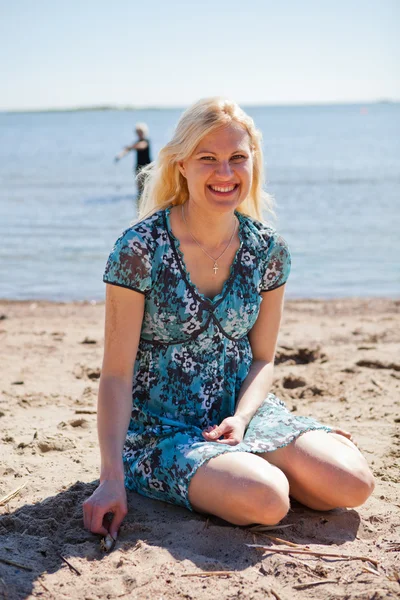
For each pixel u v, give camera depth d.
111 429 2.85
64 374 5.19
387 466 3.45
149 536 2.74
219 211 2.90
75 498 3.04
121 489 2.77
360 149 43.75
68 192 20.88
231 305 3.00
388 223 15.06
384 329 6.89
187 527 2.76
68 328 7.07
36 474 3.32
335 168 29.44
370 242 12.99
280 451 2.94
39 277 10.28
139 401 3.07
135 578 2.42
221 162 2.86
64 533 2.76
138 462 3.01
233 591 2.36
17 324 7.30
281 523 2.87
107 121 188.50
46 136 80.81
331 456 2.88
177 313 2.93
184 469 2.82
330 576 2.47
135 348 2.95
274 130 86.44
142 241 2.89
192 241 2.98
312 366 5.41
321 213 16.69
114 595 2.35
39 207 17.62
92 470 3.38
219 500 2.74
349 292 9.48
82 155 41.34
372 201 18.73
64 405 4.45
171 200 3.08
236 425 2.93
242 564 2.54
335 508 3.01
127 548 2.64
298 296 9.27
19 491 3.12
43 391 4.74
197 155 2.87
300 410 4.39
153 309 2.94
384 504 3.06
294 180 24.56
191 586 2.38
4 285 9.78
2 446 3.70
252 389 3.11
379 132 74.88
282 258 3.18
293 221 15.51
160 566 2.49
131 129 109.62
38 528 2.77
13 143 61.34
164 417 3.03
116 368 2.93
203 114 2.87
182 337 2.97
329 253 12.05
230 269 3.03
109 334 2.92
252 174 3.12
